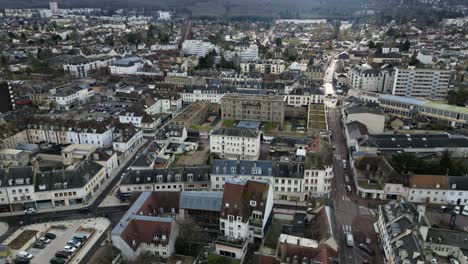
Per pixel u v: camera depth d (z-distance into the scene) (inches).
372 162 7150.6
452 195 6250.0
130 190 6496.1
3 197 6058.1
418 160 7032.5
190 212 5605.3
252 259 4997.5
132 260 4714.6
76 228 5718.5
